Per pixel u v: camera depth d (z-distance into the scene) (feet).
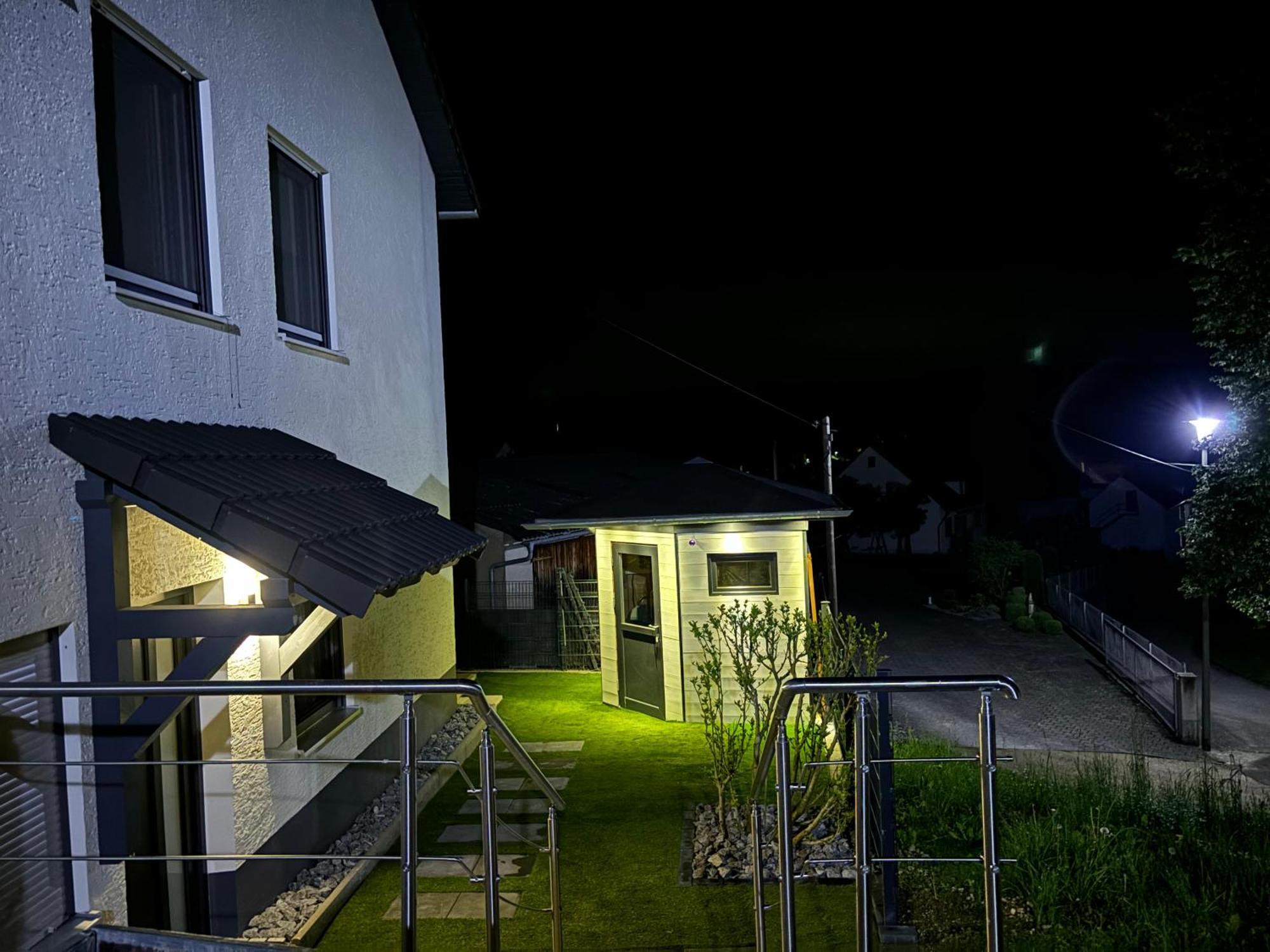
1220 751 52.80
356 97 29.04
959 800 26.02
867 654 23.11
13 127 13.15
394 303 32.30
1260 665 78.74
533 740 36.60
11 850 12.55
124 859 11.23
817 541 184.03
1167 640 90.27
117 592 13.98
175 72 18.90
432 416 37.09
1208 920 18.25
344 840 24.62
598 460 80.74
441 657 37.09
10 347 12.69
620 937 18.24
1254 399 49.34
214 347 18.72
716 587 39.06
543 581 76.33
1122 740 54.54
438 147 37.50
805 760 23.26
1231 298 48.47
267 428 21.27
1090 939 17.34
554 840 15.51
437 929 19.01
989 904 11.05
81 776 13.64
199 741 18.56
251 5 21.61
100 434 13.51
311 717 25.07
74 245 14.28
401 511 18.79
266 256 21.62
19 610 12.50
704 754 33.68
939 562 165.27
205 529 13.48
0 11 13.08
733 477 43.55
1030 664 76.13
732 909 19.31
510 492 67.21
